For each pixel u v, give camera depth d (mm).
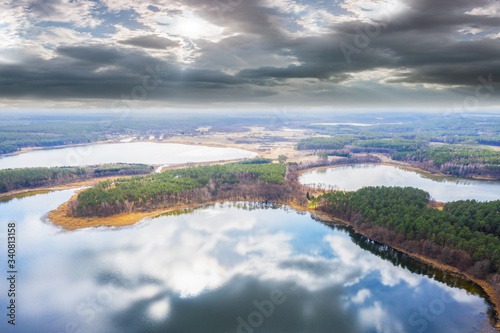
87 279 120750
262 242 153125
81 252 142375
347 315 100562
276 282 118688
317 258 137000
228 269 127875
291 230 167500
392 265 131000
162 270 127188
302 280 119750
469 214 144125
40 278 121000
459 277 117375
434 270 123500
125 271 126188
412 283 117438
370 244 149500
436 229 133750
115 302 107000
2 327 94500
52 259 135625
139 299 108688
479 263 114625
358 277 122312
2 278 120500
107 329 94750
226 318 99312
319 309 102750
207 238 157500
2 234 160375
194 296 110375
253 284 117500
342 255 139875
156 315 100875
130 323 97375
